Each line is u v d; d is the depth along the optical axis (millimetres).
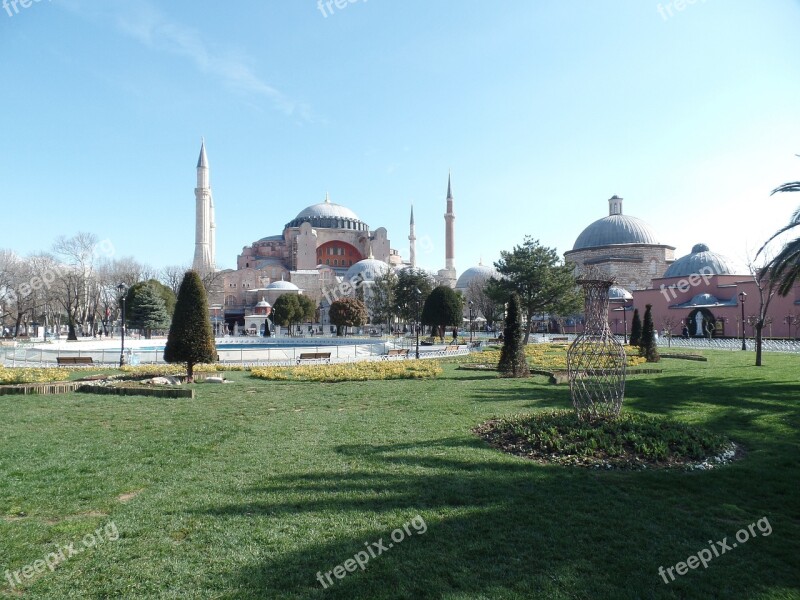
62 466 8156
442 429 10672
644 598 4449
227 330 84875
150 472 7824
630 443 8906
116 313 77438
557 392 16047
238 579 4754
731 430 10352
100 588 4637
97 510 6414
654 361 27328
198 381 19828
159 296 62781
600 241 75562
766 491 6891
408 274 69562
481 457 8461
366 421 11617
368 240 108438
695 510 6281
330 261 111812
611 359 10500
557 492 6836
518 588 4590
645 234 74438
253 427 11062
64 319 86688
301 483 7211
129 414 12766
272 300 89250
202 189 90812
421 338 55500
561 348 37844
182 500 6609
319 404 14234
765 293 51938
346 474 7590
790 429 10391
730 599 4449
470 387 17516
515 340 21359
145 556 5184
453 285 104625
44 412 13039
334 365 25875
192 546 5379
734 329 55062
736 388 16266
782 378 18672
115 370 25188
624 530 5699
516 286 45062
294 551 5250
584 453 8445
